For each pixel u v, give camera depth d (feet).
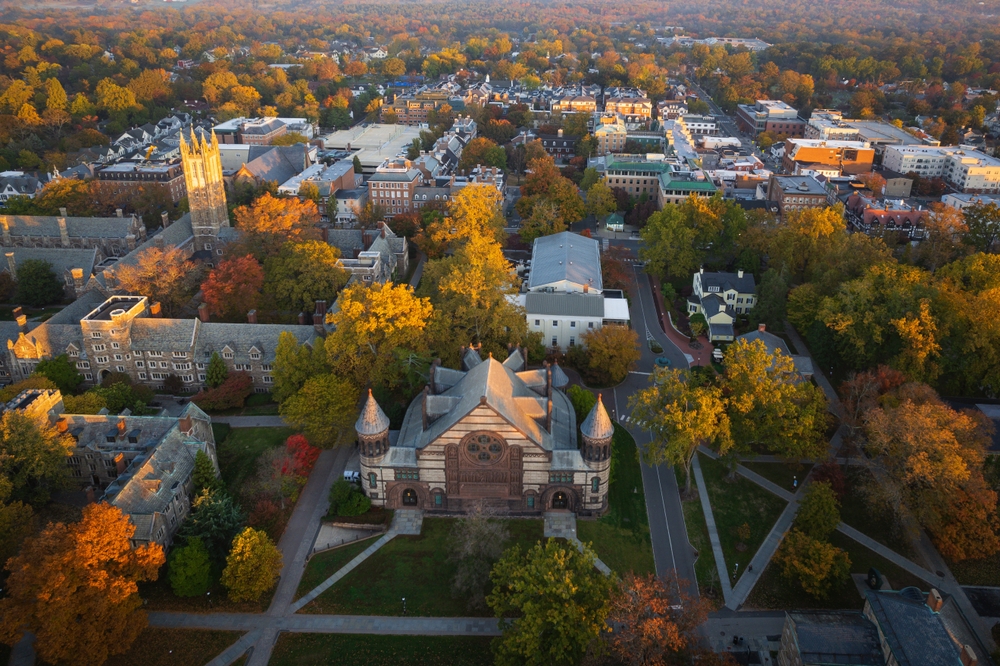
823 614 299.79
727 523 393.50
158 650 314.55
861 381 432.25
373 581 352.28
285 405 434.71
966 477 347.97
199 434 408.46
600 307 552.00
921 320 463.01
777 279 578.66
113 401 465.88
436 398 394.73
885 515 395.34
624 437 461.37
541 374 424.87
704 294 612.70
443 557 366.22
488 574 342.23
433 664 310.86
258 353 497.46
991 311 458.50
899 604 291.17
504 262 557.74
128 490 347.77
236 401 484.74
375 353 469.98
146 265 565.94
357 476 409.90
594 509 392.06
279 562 340.39
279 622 330.13
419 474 385.91
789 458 442.50
